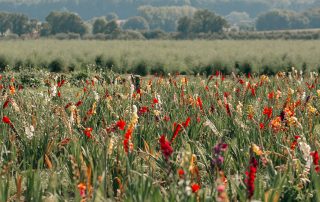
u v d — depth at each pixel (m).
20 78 31.14
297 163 10.25
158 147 13.32
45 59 47.62
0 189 9.47
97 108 16.09
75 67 47.50
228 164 12.05
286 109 12.52
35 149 12.74
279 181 9.52
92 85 19.30
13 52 49.19
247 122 14.41
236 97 18.34
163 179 11.12
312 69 46.31
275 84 22.89
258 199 8.80
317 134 13.39
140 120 15.12
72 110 12.88
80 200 8.62
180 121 13.91
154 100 14.62
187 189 7.96
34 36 194.25
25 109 15.56
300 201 9.58
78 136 13.26
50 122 14.05
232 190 9.73
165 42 107.06
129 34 194.12
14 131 12.62
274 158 12.21
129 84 20.80
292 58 48.78
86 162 11.12
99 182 8.76
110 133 11.12
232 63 47.66
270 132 12.73
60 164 11.87
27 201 10.09
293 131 12.45
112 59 48.28
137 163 11.19
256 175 9.85
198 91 19.98
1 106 15.05
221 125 14.48
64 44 90.12
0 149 11.80
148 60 46.84
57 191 10.19
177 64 47.03
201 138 14.65
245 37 189.38
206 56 53.81
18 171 10.88
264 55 50.75
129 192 8.80
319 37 184.50
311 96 17.62
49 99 15.40
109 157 10.88
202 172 11.50
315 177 9.35
